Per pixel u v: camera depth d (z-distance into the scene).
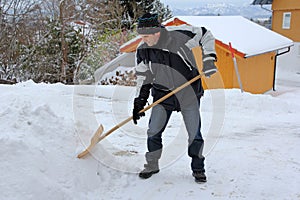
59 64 11.30
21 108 3.17
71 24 12.41
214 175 3.13
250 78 10.66
